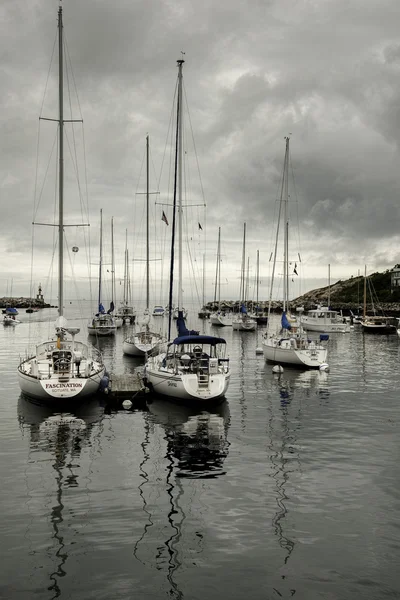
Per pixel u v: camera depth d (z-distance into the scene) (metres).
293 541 9.43
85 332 60.19
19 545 9.23
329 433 16.62
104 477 12.56
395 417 18.80
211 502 11.09
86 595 7.81
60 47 24.41
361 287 137.50
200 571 8.45
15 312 80.69
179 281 28.41
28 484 12.09
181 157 28.44
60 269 24.67
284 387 24.75
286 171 39.62
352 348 44.41
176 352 23.30
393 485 12.12
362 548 9.20
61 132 24.58
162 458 14.03
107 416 18.75
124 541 9.39
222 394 20.59
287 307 41.03
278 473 12.88
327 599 7.74
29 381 20.36
